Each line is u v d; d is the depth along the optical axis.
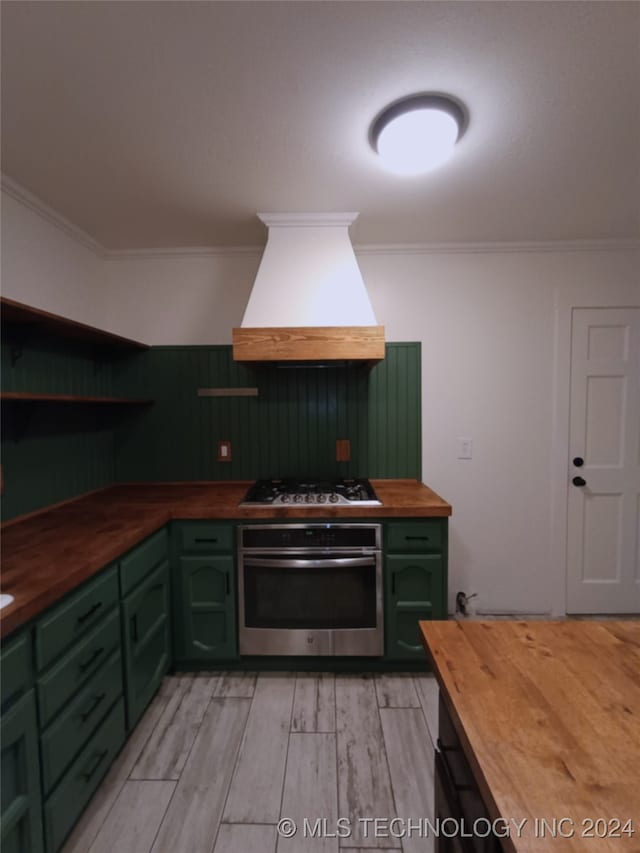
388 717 1.65
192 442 2.44
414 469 2.42
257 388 2.42
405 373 2.40
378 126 1.36
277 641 1.88
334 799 1.30
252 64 1.12
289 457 2.43
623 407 2.39
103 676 1.33
